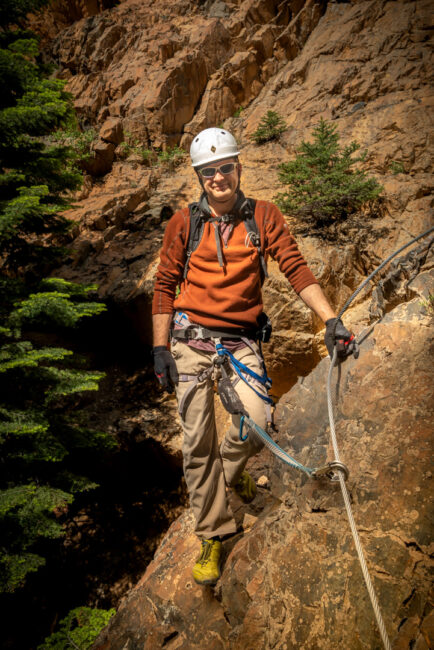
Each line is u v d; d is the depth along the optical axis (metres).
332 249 6.62
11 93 5.37
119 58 11.97
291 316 6.12
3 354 4.84
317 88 10.22
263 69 11.62
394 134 8.34
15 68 5.03
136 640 2.33
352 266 6.62
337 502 2.11
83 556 6.59
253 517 2.59
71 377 5.44
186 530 2.74
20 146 5.56
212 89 11.21
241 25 11.85
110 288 7.77
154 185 9.92
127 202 9.28
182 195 9.44
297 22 11.73
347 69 10.05
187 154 10.62
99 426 7.18
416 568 1.74
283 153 9.43
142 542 6.79
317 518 2.12
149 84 10.81
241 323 2.19
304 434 2.54
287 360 6.37
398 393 2.26
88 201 9.56
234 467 2.32
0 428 4.67
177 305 2.29
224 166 2.07
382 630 1.31
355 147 7.29
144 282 7.54
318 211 6.99
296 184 7.41
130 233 8.92
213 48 11.49
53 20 13.16
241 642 1.95
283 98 10.78
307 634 1.81
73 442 5.69
